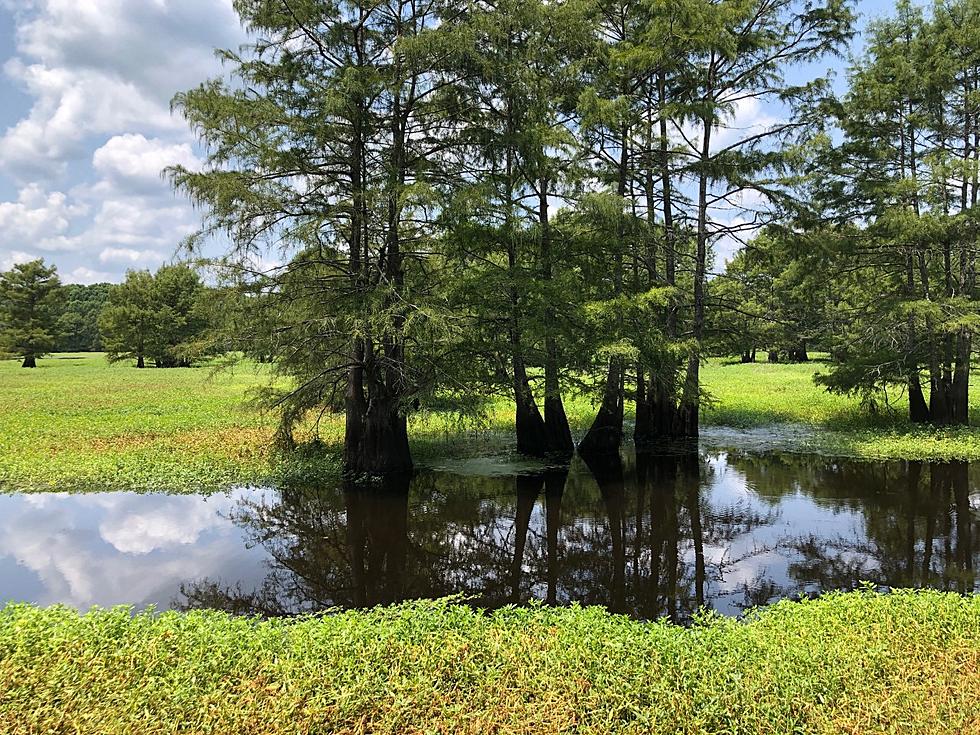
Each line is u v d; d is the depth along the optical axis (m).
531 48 13.46
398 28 12.98
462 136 13.68
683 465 16.39
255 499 13.04
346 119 12.55
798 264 19.31
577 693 5.08
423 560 10.20
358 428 14.59
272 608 8.27
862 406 21.02
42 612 6.27
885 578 8.97
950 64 16.94
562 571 9.78
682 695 4.95
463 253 14.36
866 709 4.79
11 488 13.47
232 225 12.47
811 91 15.54
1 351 60.06
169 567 9.56
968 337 18.09
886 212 17.02
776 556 10.09
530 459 16.88
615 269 16.19
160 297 59.06
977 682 5.07
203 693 4.99
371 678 5.20
